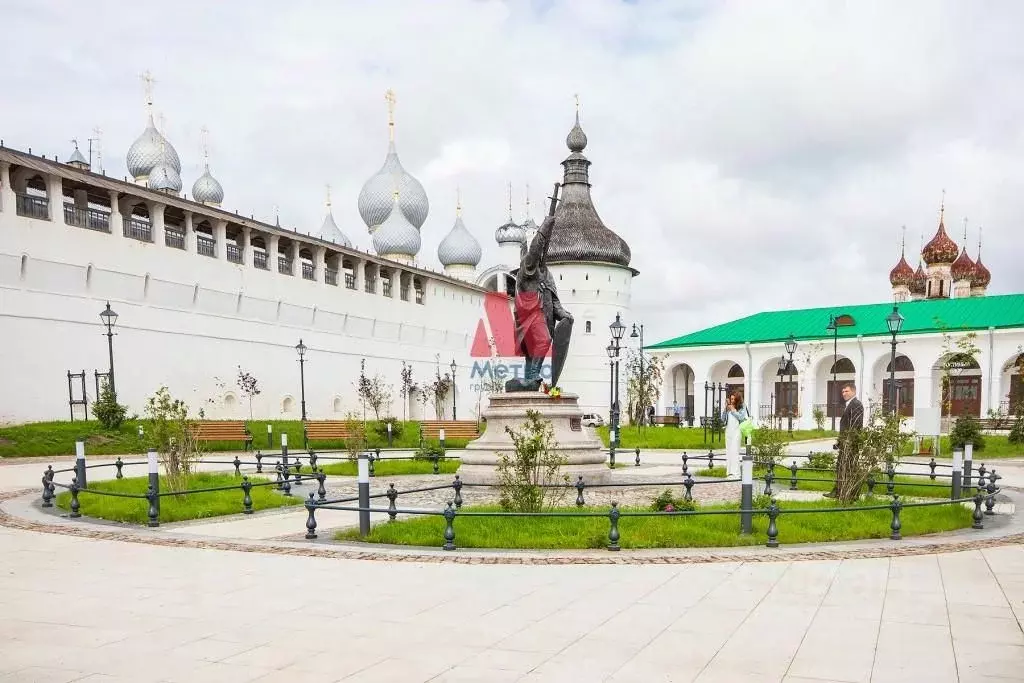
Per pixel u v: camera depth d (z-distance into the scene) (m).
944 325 52.41
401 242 72.00
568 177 77.12
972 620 7.04
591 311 75.06
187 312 41.78
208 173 66.12
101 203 41.75
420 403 62.81
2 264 33.09
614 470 23.80
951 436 32.88
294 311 49.59
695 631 6.72
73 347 35.84
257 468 22.52
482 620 7.07
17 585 8.50
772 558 9.77
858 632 6.68
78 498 14.75
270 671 5.76
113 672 5.77
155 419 16.55
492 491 17.19
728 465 20.66
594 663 5.92
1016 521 13.16
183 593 8.11
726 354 66.94
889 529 11.55
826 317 65.62
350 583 8.51
